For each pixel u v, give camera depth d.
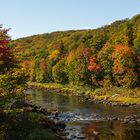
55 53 165.38
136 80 85.00
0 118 31.27
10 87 33.12
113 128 39.50
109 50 98.25
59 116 48.31
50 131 32.88
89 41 133.88
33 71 167.75
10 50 32.00
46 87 131.25
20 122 31.34
